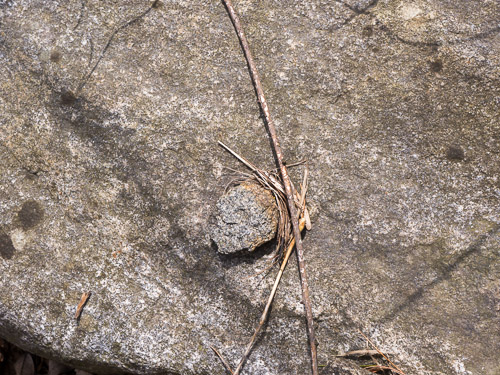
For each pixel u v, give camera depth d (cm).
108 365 66
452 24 66
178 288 66
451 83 66
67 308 66
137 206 67
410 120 66
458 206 64
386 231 65
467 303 63
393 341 63
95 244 67
